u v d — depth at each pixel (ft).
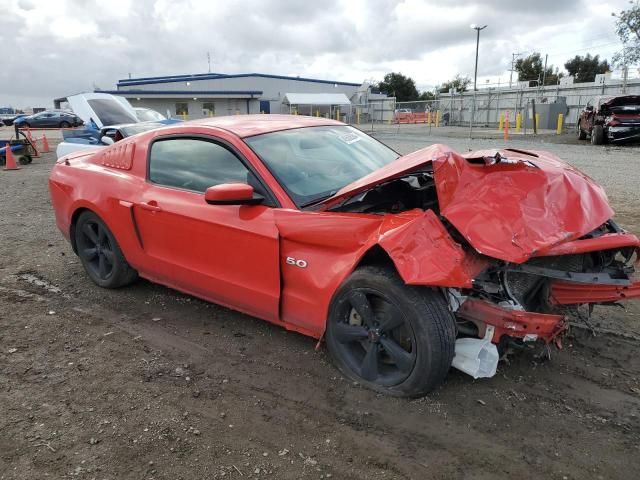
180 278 12.98
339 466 7.98
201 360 11.29
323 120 14.60
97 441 8.71
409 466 7.93
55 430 9.02
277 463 8.09
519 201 8.96
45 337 12.57
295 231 10.19
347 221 9.68
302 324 10.87
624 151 51.13
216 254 11.74
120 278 14.99
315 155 12.26
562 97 104.58
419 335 8.84
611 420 8.86
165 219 12.59
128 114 43.01
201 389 10.16
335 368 10.71
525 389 9.76
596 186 10.47
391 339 9.46
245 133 12.07
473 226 8.72
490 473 7.73
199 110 174.81
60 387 10.38
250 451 8.38
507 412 9.11
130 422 9.20
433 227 8.79
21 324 13.30
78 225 15.51
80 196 14.85
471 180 9.30
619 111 56.54
